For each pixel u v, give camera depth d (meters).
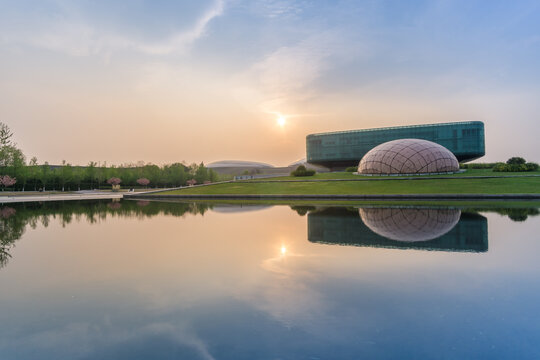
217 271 6.03
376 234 9.53
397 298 4.61
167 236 9.79
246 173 117.56
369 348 3.35
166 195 33.66
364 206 19.09
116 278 5.71
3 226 12.42
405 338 3.53
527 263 6.29
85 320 4.08
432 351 3.28
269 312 4.22
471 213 14.48
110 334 3.71
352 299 4.59
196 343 3.49
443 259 6.64
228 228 11.20
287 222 12.48
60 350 3.39
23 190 50.75
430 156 42.75
